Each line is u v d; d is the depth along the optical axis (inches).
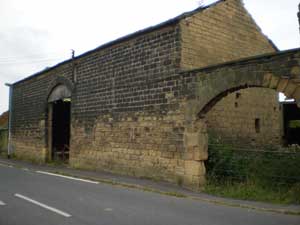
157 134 511.8
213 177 458.9
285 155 424.5
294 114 788.6
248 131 610.2
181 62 484.7
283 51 376.2
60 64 790.5
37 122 904.9
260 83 395.9
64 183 483.2
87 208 321.7
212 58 532.7
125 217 290.7
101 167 629.9
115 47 610.9
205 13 531.8
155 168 511.8
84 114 692.1
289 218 299.0
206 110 456.8
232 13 587.2
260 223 280.1
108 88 623.8
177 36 491.8
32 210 309.1
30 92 960.3
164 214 305.1
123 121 581.0
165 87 503.8
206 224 273.6
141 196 395.9
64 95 786.8
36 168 700.7
